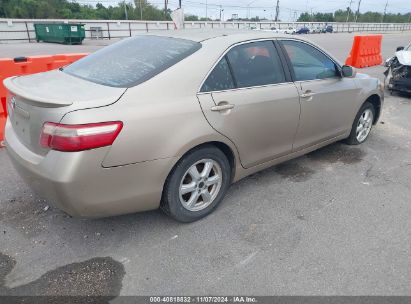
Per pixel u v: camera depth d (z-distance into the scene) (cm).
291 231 307
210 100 293
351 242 293
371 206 351
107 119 239
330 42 2778
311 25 5912
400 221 326
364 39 1306
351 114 464
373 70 1270
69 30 2478
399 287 246
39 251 277
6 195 357
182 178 292
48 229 304
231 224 316
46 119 238
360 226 316
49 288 241
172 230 306
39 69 544
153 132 258
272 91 343
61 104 231
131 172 256
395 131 591
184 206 304
